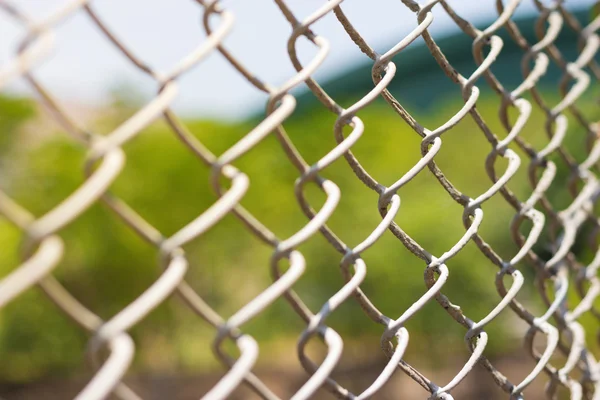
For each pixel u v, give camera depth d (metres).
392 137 7.00
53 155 6.70
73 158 6.77
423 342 6.71
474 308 6.14
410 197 6.47
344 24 0.91
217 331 0.66
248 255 7.48
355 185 6.57
